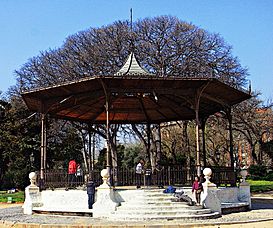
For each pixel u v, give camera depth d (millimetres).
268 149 60438
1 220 20922
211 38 45906
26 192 24469
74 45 47188
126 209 20891
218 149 60531
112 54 45312
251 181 55281
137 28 45719
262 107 56438
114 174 24891
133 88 23922
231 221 19172
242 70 46438
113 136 43906
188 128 56969
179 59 44562
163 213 20156
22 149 50844
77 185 24781
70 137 52406
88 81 22859
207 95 25453
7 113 52094
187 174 24531
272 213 23094
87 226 17922
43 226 18484
